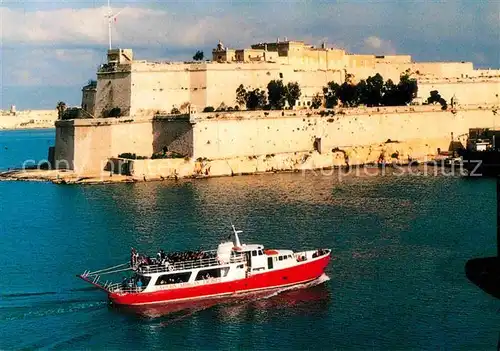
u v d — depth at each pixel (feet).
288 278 304.09
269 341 259.39
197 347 256.52
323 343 256.73
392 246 360.28
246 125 648.79
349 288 302.66
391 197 490.90
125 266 332.60
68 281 315.37
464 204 460.96
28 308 286.46
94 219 433.89
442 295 292.40
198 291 292.81
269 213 439.22
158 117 642.63
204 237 380.78
